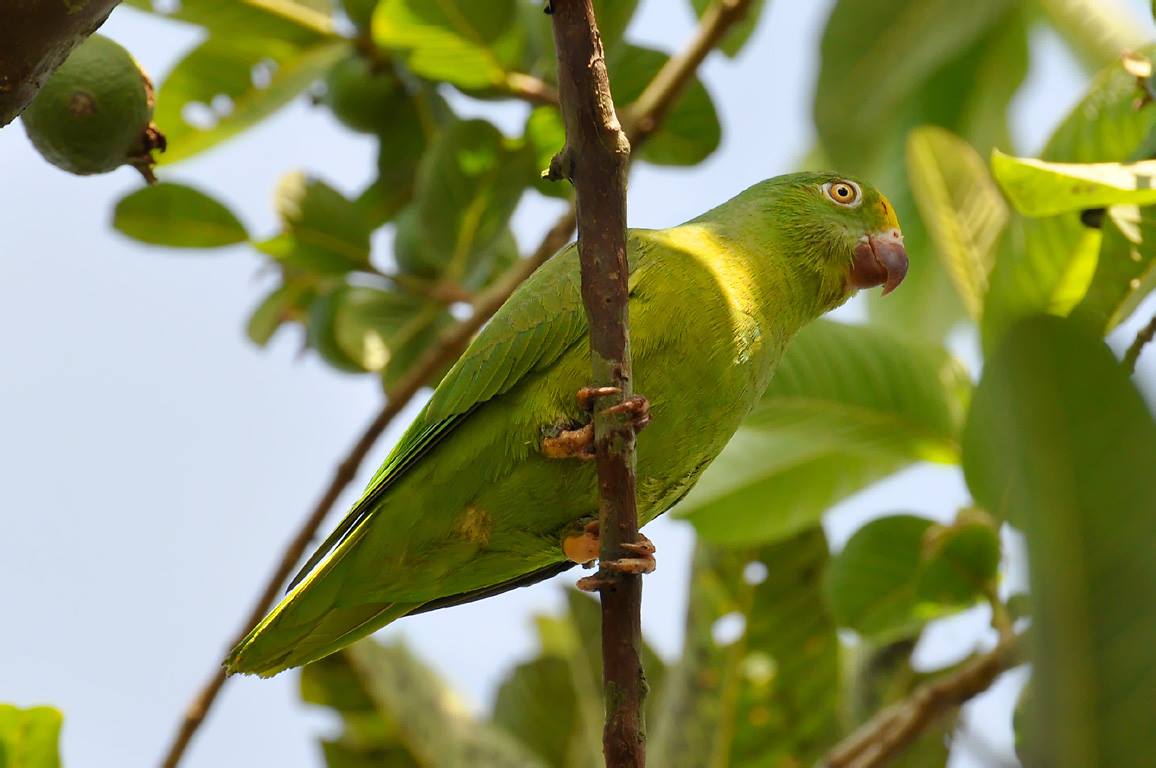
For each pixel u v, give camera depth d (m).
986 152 15.38
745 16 10.28
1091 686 3.72
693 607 11.20
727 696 10.95
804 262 9.55
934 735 10.63
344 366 10.79
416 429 8.75
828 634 11.01
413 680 11.12
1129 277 7.97
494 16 9.99
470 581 9.12
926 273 15.05
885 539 9.85
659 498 9.00
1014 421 3.67
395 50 10.31
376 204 11.42
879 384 9.61
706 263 8.68
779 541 11.14
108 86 7.31
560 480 8.38
